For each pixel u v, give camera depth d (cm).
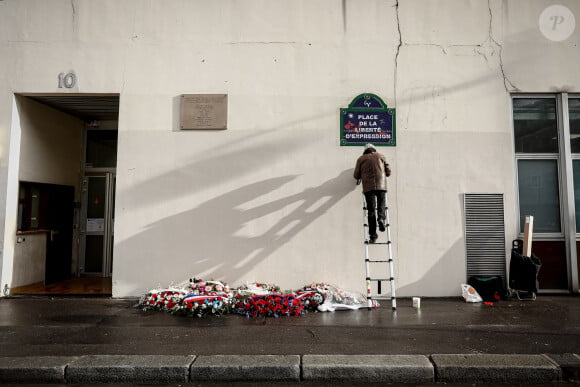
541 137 710
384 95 698
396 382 389
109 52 703
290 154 692
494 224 685
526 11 703
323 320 550
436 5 707
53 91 700
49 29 705
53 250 816
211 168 692
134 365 393
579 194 704
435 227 684
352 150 691
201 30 706
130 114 696
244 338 474
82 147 909
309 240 682
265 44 704
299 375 391
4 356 417
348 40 704
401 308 613
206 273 679
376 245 680
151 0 708
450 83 699
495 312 587
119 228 685
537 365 391
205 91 701
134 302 652
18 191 720
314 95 698
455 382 388
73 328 514
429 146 692
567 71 698
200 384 385
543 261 698
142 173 691
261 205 687
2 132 703
